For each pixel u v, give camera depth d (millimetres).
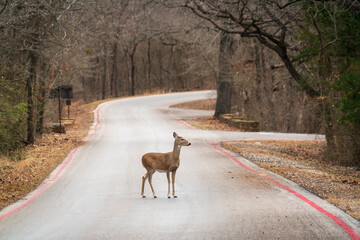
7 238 18250
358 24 41406
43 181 32156
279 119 96812
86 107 113500
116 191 27828
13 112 41688
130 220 20547
